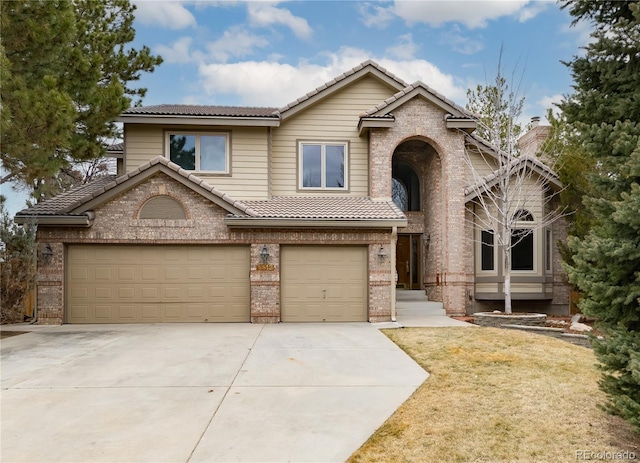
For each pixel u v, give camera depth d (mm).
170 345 9672
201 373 7422
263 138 15633
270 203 14789
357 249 13500
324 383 6844
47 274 12766
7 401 6055
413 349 9078
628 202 4355
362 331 11469
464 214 15383
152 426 5172
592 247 4551
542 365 7785
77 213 12633
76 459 4359
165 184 13055
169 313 13094
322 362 8141
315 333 11188
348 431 5016
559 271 15828
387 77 16219
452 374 7270
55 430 5070
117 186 12836
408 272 17672
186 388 6613
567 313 15781
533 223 15547
